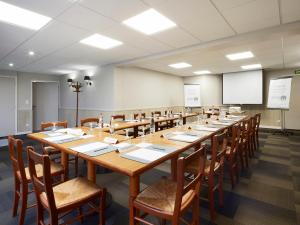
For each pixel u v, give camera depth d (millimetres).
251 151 3787
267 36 3072
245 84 7477
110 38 3363
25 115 6836
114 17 2537
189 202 1256
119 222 1767
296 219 1809
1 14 2406
